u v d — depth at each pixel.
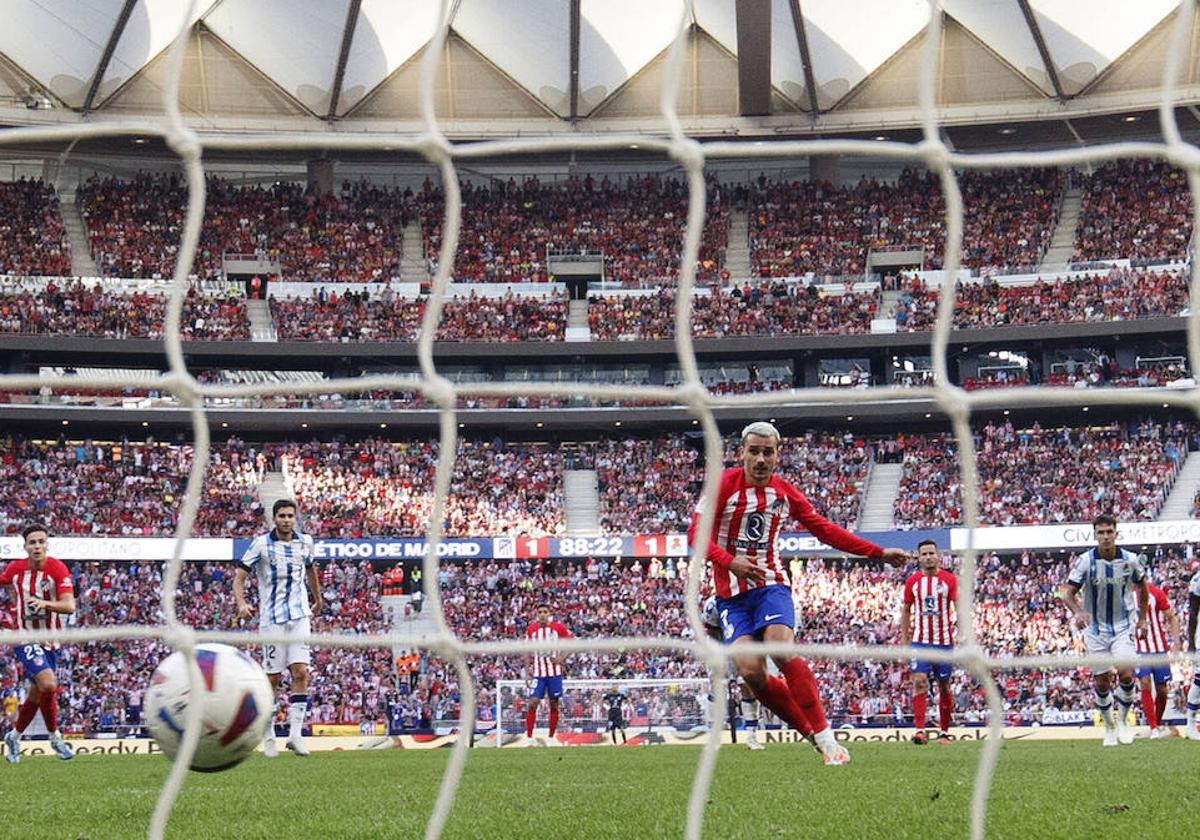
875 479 58.00
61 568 15.72
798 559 53.78
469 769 13.72
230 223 66.31
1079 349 61.22
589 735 34.38
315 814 7.58
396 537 53.41
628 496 57.66
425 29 61.91
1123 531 49.94
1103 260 62.88
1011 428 58.50
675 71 6.10
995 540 52.59
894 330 60.81
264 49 61.47
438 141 6.11
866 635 48.72
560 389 5.68
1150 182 65.50
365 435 62.16
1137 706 36.38
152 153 67.00
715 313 62.75
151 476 56.00
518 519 55.97
